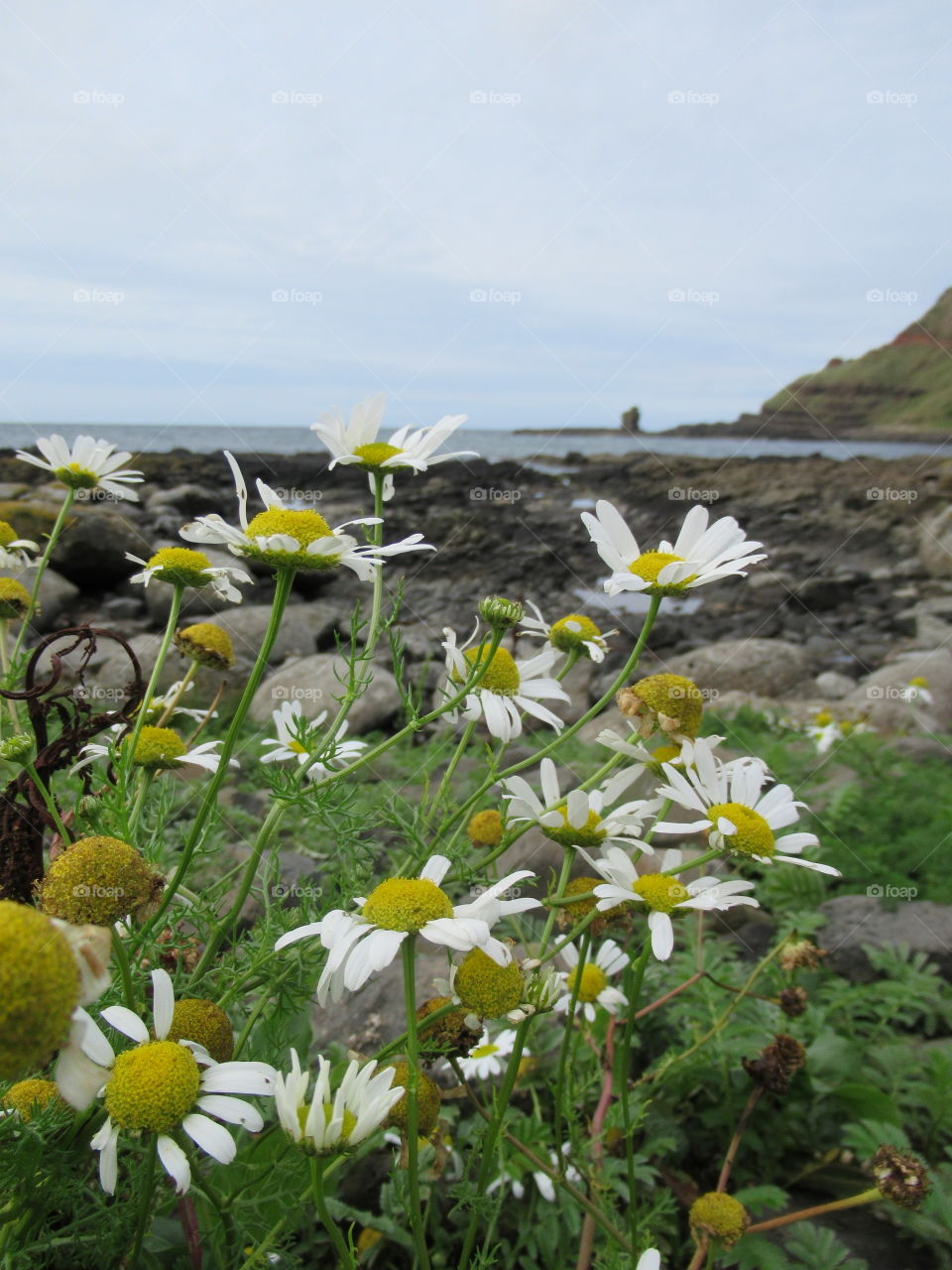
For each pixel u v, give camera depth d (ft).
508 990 0.70
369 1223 0.94
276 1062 0.82
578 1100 1.01
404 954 0.64
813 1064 1.25
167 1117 0.56
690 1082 1.25
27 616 0.97
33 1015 0.42
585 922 0.80
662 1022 1.34
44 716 0.78
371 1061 0.69
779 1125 1.21
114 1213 0.65
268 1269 0.78
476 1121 1.07
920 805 2.32
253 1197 0.75
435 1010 0.76
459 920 0.64
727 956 1.47
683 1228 1.11
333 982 0.66
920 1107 1.30
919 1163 0.90
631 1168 0.85
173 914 0.78
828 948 1.61
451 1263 1.00
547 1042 1.22
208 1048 0.65
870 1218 1.14
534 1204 1.02
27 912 0.44
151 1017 0.69
